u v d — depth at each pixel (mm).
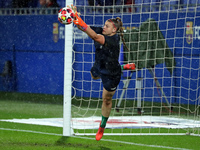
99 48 16312
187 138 20266
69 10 14773
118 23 16547
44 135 20078
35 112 30281
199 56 33062
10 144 17547
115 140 19266
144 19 35500
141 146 17812
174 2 35594
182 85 33844
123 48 30672
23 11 44750
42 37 42688
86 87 38844
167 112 30938
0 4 45656
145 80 34750
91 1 39938
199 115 29344
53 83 42031
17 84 44188
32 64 43344
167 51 31594
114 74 16328
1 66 45219
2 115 28234
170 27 34312
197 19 33188
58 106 34094
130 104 34719
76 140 18891
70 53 19875
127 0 38375
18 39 44125
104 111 16859
